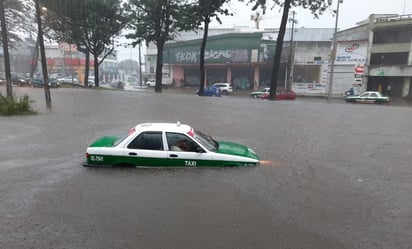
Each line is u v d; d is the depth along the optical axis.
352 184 7.11
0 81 43.50
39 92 30.66
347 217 5.47
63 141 10.90
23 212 5.45
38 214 5.38
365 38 45.06
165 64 65.25
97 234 4.74
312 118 17.39
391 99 40.22
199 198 6.13
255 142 11.23
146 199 6.04
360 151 10.15
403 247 4.53
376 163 8.81
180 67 63.69
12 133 12.22
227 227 5.04
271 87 29.84
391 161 9.03
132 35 36.72
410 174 7.88
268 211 5.65
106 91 34.44
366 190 6.75
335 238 4.76
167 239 4.64
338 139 11.96
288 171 7.92
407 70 40.12
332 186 6.96
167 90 55.78
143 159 7.61
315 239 4.72
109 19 38.56
